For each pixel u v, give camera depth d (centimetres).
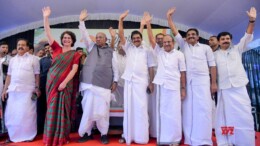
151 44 289
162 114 255
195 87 253
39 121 306
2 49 311
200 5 491
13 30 614
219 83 257
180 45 279
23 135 266
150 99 295
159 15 570
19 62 276
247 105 245
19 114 264
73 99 275
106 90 265
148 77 282
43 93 303
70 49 279
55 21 599
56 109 254
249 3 427
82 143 260
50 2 521
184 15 548
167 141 248
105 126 265
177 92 254
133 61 273
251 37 255
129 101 263
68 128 261
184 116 260
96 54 275
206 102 247
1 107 289
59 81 259
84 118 260
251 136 239
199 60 254
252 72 521
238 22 507
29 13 558
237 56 257
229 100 250
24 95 269
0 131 293
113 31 317
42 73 303
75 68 265
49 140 244
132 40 283
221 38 261
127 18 591
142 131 260
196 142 245
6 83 282
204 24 571
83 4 544
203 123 245
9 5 516
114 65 281
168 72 256
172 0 491
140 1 519
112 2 537
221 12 496
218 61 260
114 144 258
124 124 263
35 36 591
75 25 604
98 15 594
